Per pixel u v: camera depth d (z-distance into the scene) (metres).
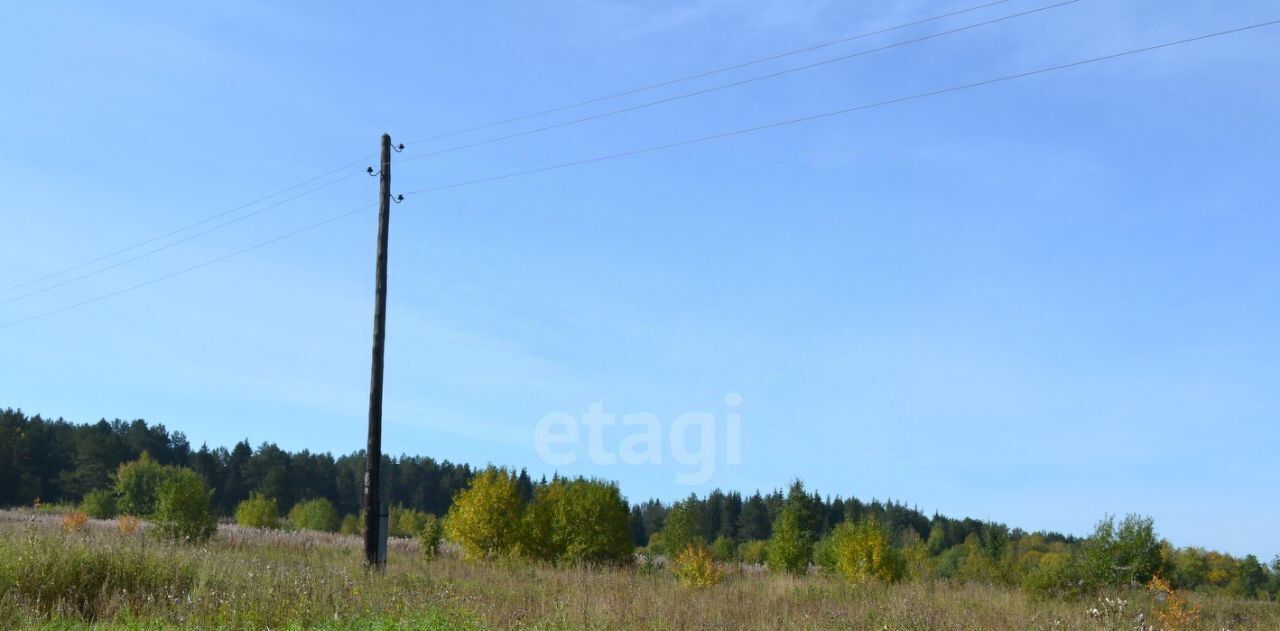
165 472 53.84
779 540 37.69
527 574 24.17
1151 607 21.23
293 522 67.94
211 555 17.33
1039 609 20.64
